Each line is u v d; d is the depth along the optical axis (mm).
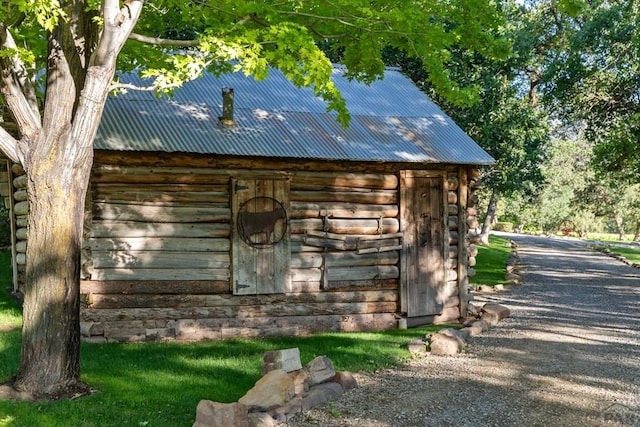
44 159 6590
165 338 10180
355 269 11570
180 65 6551
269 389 6270
